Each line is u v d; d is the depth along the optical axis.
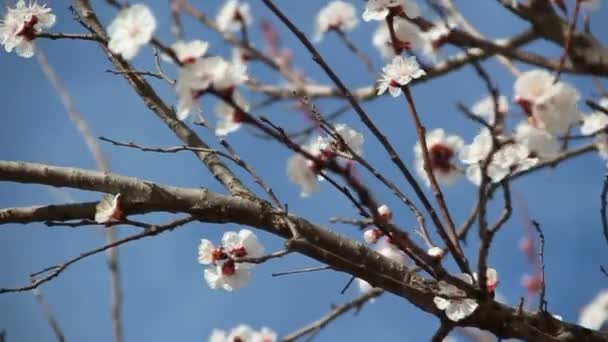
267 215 1.72
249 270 1.72
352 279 1.72
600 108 1.65
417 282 1.71
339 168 1.60
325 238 1.72
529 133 1.65
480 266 1.67
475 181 1.66
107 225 1.68
